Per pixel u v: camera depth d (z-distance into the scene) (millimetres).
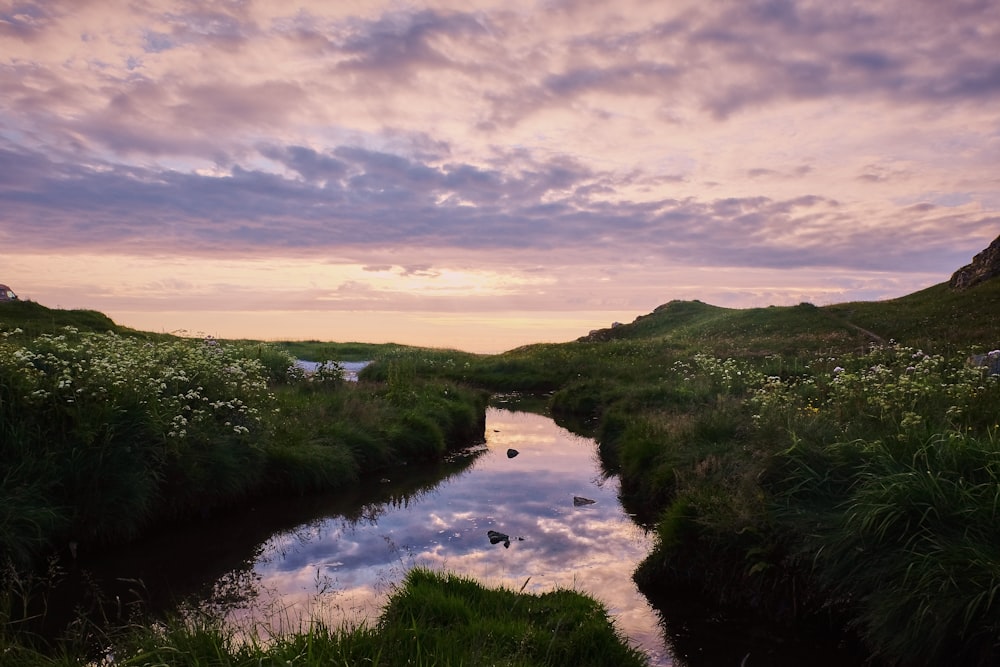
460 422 17656
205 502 9789
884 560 5691
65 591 6949
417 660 4391
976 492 5812
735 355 30391
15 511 7125
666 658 5766
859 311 42750
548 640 5219
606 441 15398
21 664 4305
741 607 6789
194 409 10734
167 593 7012
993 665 4668
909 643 5109
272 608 6570
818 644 6059
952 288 48500
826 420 8930
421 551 8500
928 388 9078
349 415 14766
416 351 43688
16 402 8180
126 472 8406
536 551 8523
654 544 8594
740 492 7492
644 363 29234
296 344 50625
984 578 4891
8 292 30312
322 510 10383
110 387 9156
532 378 30578
